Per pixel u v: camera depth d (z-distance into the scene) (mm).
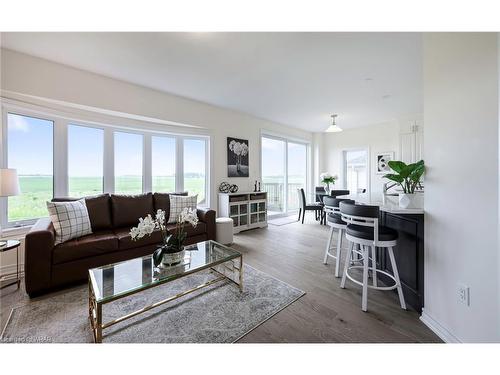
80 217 2438
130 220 2998
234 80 3080
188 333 1528
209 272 2520
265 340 1469
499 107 1077
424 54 1692
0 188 1952
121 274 1731
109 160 3389
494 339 1163
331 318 1702
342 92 3553
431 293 1598
